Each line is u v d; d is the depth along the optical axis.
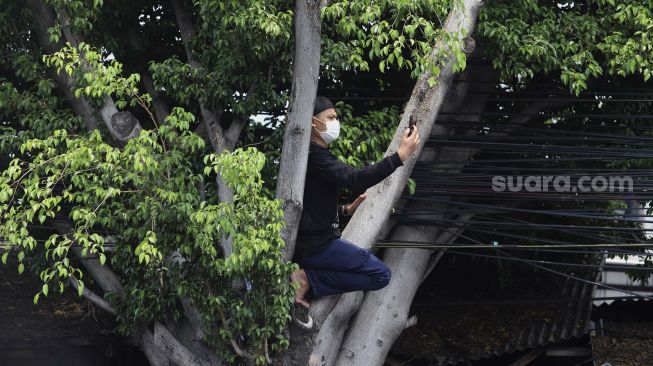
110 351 12.03
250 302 8.29
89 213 8.10
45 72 9.99
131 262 8.98
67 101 10.18
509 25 10.33
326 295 8.57
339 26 9.33
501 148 10.79
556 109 12.02
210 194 9.88
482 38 10.53
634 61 10.13
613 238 10.66
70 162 8.10
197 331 9.09
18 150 9.87
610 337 12.92
